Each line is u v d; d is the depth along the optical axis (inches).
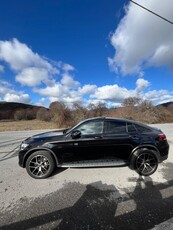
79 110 879.7
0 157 251.9
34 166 173.9
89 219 107.8
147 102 956.6
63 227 101.3
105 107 976.3
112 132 181.8
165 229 96.9
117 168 191.2
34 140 179.3
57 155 174.7
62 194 139.1
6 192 144.0
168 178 164.9
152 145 177.0
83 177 170.4
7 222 106.7
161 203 122.3
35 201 129.5
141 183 155.0
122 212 113.7
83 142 175.2
